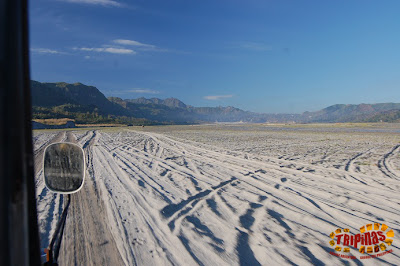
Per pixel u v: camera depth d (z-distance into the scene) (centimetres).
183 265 387
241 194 790
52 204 677
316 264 392
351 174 1072
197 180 975
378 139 3020
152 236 487
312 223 561
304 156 1616
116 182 935
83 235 488
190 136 3834
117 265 384
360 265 391
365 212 631
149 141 2891
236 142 2712
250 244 458
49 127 7931
